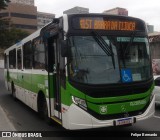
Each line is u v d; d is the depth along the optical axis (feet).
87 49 24.30
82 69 23.79
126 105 24.30
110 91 23.81
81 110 23.16
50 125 32.12
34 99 36.52
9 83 58.85
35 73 35.45
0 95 64.64
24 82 42.65
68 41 24.03
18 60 47.60
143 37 26.55
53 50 29.25
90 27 24.79
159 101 41.73
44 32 30.76
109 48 24.79
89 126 23.21
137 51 25.88
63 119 24.89
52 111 29.37
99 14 25.18
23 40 43.06
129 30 26.02
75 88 23.44
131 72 24.94
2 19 123.65
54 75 28.78
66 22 24.27
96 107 23.41
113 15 25.63
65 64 24.25
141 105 25.05
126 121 24.06
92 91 23.38
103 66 24.25
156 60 93.97
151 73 26.27
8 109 44.80
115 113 23.90
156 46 96.12
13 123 34.17
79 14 24.64
